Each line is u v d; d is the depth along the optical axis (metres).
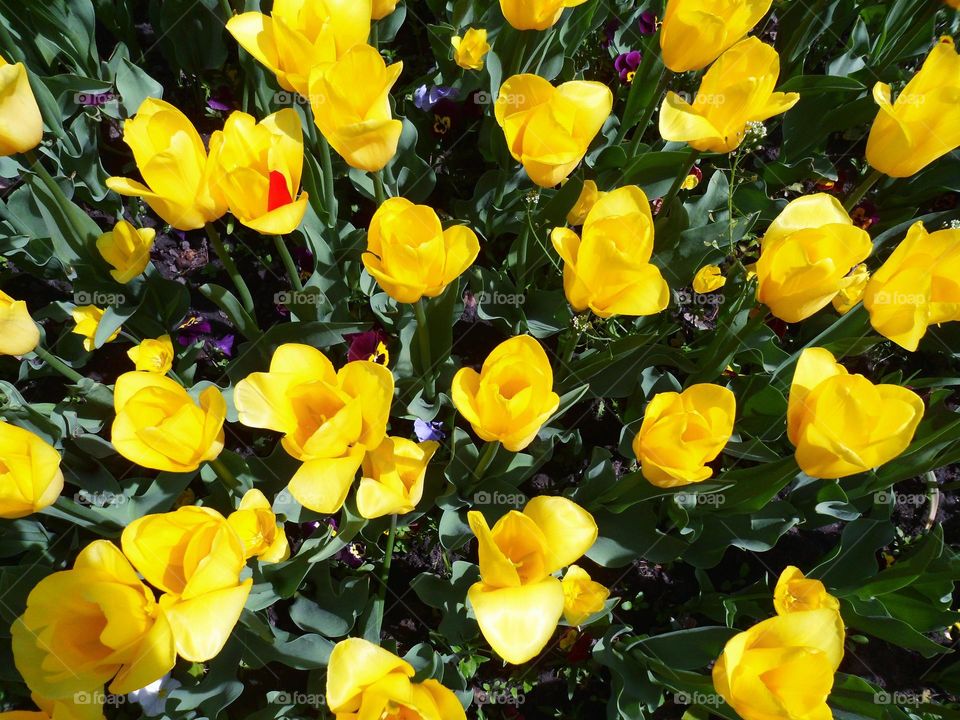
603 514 0.60
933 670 0.71
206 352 0.71
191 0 0.69
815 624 0.37
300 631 0.63
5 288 0.72
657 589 0.69
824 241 0.42
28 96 0.42
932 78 0.47
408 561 0.67
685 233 0.63
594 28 0.74
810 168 0.77
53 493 0.38
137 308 0.60
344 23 0.45
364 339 0.63
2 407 0.49
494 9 0.71
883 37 0.75
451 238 0.42
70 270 0.63
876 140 0.50
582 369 0.58
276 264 0.76
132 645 0.35
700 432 0.41
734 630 0.53
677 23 0.46
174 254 0.75
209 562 0.35
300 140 0.43
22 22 0.67
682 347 0.72
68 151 0.62
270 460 0.59
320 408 0.40
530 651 0.38
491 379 0.40
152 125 0.40
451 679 0.57
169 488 0.53
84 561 0.35
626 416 0.67
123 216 0.72
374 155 0.42
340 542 0.50
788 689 0.37
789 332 0.77
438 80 0.76
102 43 0.83
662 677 0.58
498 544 0.42
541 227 0.64
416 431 0.63
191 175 0.40
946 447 0.60
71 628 0.37
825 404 0.39
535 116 0.43
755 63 0.44
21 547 0.56
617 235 0.42
